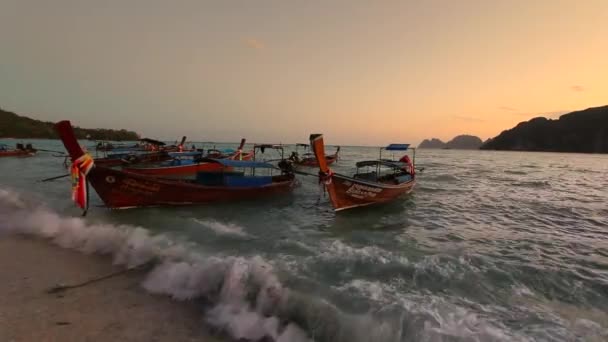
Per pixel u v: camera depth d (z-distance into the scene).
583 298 5.24
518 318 4.52
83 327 3.97
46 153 44.69
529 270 6.37
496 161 62.78
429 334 3.96
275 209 12.91
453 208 13.48
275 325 4.20
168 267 5.85
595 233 9.60
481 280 5.80
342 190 12.03
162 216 10.73
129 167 20.69
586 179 27.22
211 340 3.86
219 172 13.96
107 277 5.54
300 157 36.25
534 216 12.02
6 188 14.97
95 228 8.33
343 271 6.00
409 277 5.82
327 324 4.18
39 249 6.92
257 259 6.32
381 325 4.11
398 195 15.09
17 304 4.45
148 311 4.45
